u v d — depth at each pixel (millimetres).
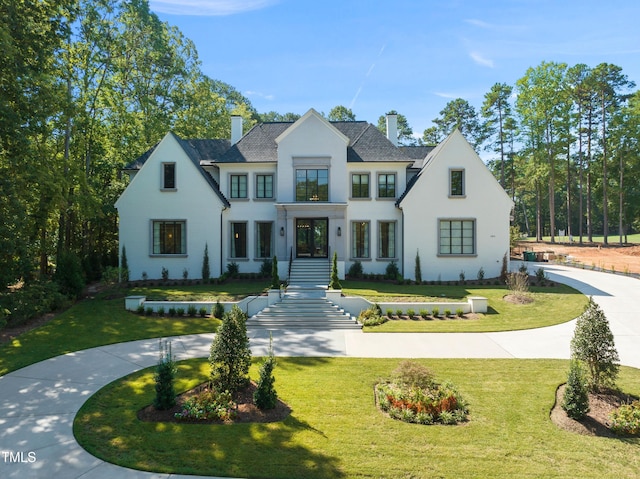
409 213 25266
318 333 15594
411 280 25188
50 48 18766
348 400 9141
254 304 18438
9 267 16969
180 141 26625
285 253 25641
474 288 22531
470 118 64188
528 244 47750
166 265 25516
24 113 16938
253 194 26703
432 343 14008
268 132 28859
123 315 17578
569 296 20500
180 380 10266
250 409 8547
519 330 15656
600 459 6883
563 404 8406
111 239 32781
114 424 7977
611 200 51281
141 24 31766
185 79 37906
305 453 6945
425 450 7090
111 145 31688
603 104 45750
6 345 13500
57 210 21609
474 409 8719
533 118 47000
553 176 48344
